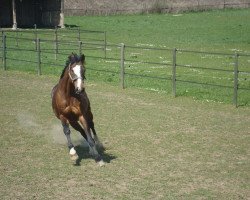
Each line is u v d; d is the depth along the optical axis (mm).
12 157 9508
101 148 10109
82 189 7816
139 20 51406
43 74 20250
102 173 8570
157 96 15852
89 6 57688
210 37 39031
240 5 66375
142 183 8070
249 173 8570
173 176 8414
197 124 12172
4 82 18266
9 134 11227
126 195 7551
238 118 12867
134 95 15992
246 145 10328
